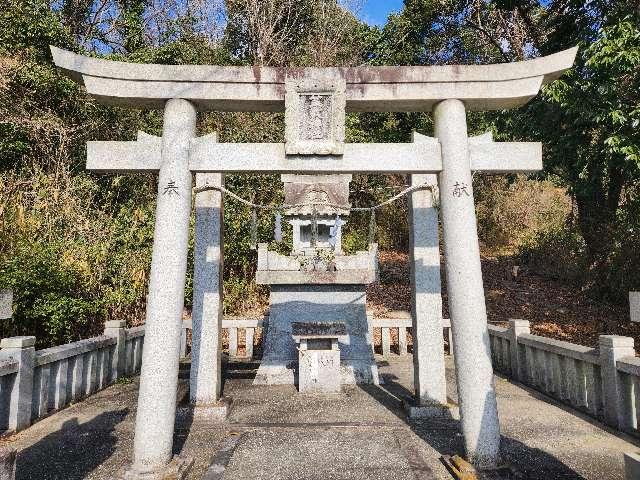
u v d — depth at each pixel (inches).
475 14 584.7
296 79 169.6
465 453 151.5
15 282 257.8
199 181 237.5
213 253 231.5
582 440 176.1
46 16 484.4
